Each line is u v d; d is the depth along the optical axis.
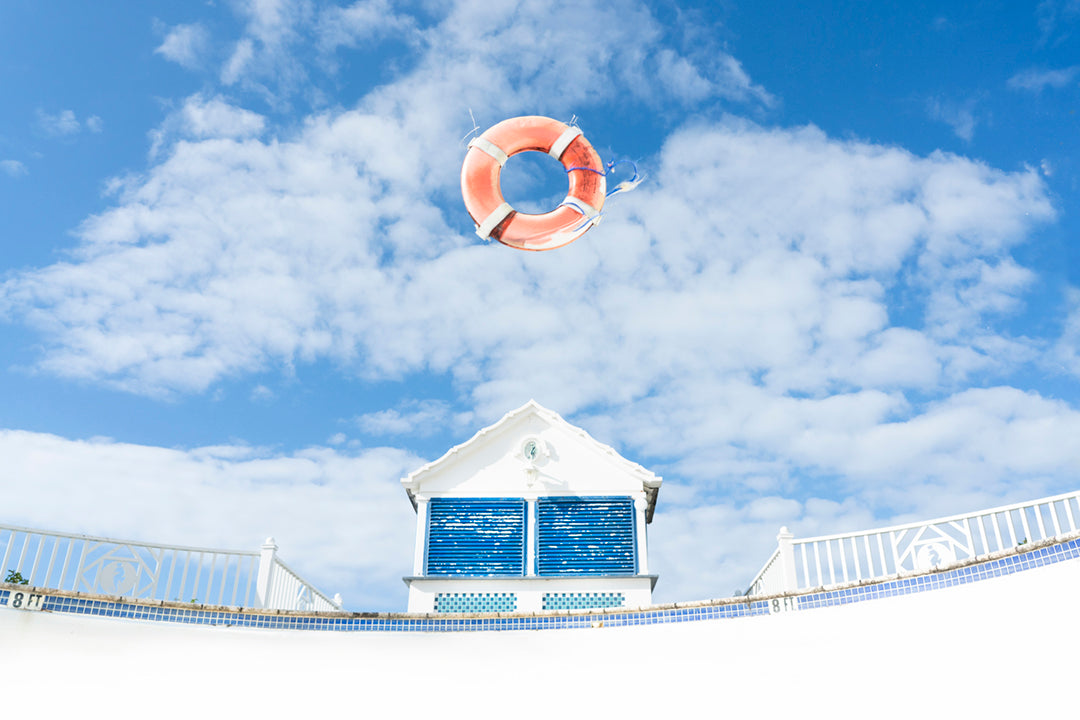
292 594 11.30
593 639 9.30
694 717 8.62
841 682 8.30
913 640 8.17
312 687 9.12
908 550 8.77
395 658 9.34
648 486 13.67
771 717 8.41
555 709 8.95
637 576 12.88
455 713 9.01
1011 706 7.41
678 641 9.06
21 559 8.80
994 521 8.26
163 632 9.06
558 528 13.29
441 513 13.43
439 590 12.84
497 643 9.41
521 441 13.90
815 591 8.85
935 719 7.75
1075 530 7.57
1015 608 7.71
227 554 10.09
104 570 9.20
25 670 8.38
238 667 9.09
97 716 8.45
